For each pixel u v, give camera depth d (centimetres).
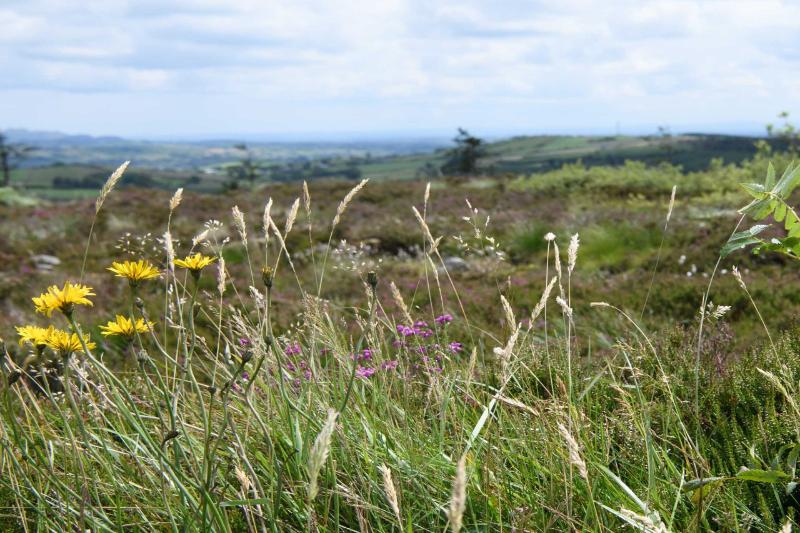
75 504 205
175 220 2041
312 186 3166
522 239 1479
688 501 230
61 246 1636
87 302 182
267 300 206
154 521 217
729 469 254
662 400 302
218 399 268
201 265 201
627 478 249
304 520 209
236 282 1080
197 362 322
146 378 191
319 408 247
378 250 1584
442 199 2475
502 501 219
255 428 247
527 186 2883
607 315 720
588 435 258
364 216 2117
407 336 375
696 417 261
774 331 604
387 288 1004
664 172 2777
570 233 1492
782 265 1031
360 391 290
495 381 326
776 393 294
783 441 252
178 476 187
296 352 306
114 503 221
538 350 353
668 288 887
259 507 200
